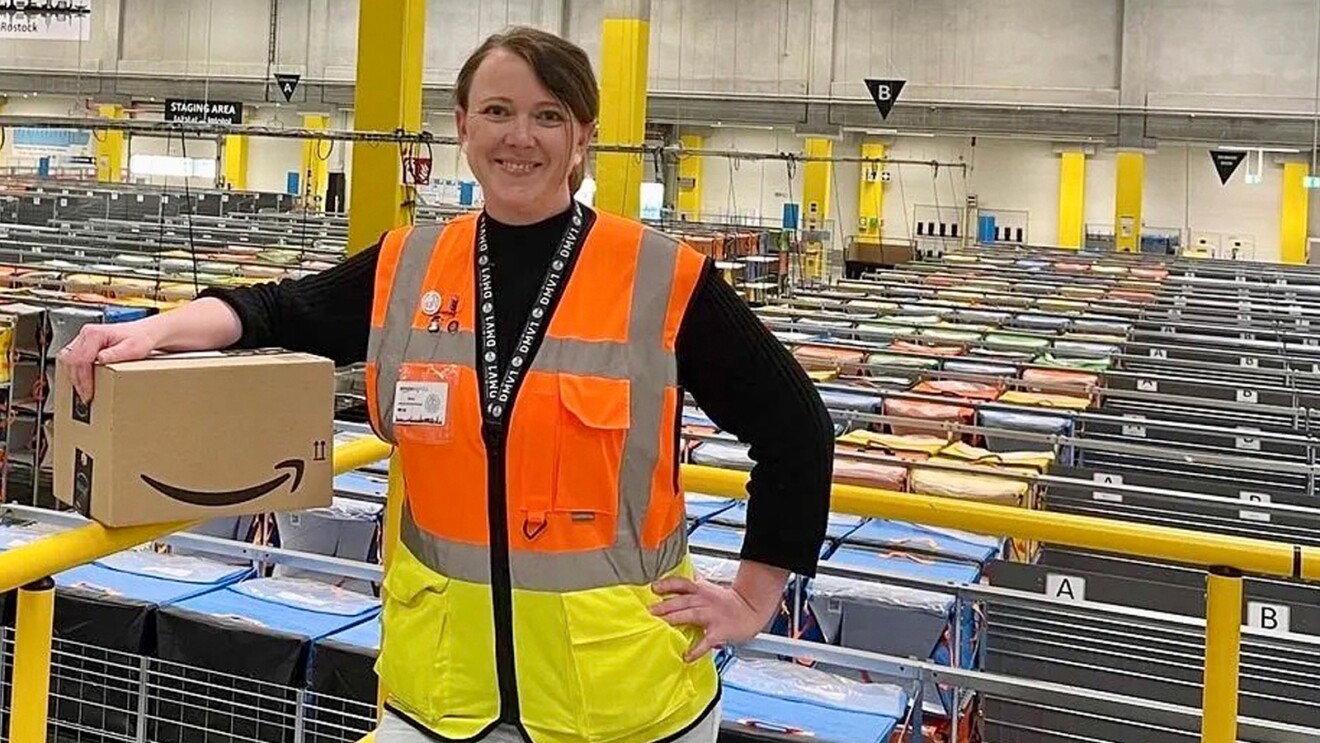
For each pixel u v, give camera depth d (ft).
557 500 4.75
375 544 12.23
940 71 67.15
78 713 10.14
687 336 4.88
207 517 4.91
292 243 46.34
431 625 4.92
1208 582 6.18
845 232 75.61
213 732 9.84
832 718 8.71
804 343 24.57
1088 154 72.64
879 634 10.05
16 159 84.69
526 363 4.77
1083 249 67.67
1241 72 63.72
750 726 8.49
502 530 4.76
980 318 30.55
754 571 4.95
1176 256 64.49
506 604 4.77
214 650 9.57
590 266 4.88
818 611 10.18
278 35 74.79
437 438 4.82
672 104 70.03
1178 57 64.49
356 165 21.07
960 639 10.03
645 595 4.89
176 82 75.72
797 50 68.74
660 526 4.93
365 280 5.27
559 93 4.82
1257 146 63.67
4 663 9.04
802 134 69.15
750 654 9.99
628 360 4.80
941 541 11.85
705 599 4.93
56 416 5.15
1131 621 8.89
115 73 76.64
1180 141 64.54
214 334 5.10
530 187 4.85
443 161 75.82
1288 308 35.55
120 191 58.65
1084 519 6.38
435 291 4.99
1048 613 9.95
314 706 9.40
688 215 74.59
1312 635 9.27
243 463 4.97
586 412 4.71
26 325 17.66
